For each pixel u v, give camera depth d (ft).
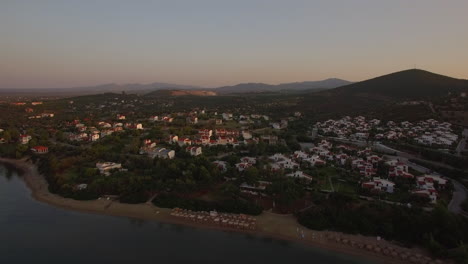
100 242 284.61
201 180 395.55
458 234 278.46
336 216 318.65
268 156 522.88
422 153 508.12
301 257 266.16
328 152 515.91
